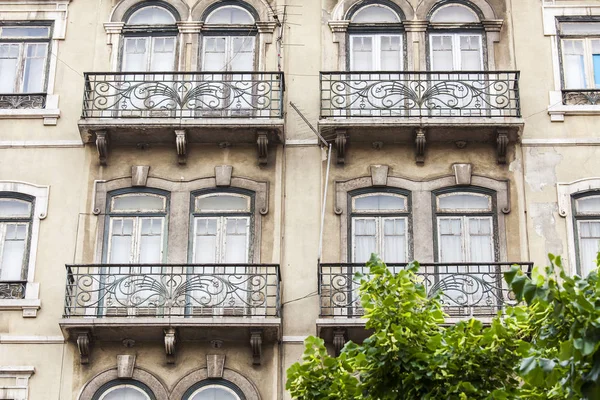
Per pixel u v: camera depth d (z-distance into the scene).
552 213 21.56
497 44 23.05
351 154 22.05
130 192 21.91
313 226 21.56
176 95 21.94
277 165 22.02
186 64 23.00
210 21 23.38
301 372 15.90
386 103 22.11
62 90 22.77
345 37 23.14
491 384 15.18
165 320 20.08
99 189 21.88
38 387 20.34
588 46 22.98
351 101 22.41
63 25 23.30
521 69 22.77
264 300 20.42
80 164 22.09
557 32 23.08
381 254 21.39
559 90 22.52
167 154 22.14
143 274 20.42
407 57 22.98
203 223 21.69
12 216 21.73
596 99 22.50
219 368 20.36
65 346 20.59
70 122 22.48
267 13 23.31
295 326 20.73
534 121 22.27
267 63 23.00
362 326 20.06
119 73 22.02
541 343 13.96
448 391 15.01
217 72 21.89
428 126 21.64
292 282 21.08
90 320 20.16
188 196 21.81
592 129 22.20
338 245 21.38
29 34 23.28
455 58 23.02
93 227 21.62
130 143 22.17
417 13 23.27
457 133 21.84
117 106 22.36
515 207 21.62
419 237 21.44
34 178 21.98
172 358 20.39
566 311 12.79
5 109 22.48
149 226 21.69
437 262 21.14
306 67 22.92
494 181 21.78
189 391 20.30
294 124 22.33
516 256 21.25
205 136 21.98
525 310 15.05
